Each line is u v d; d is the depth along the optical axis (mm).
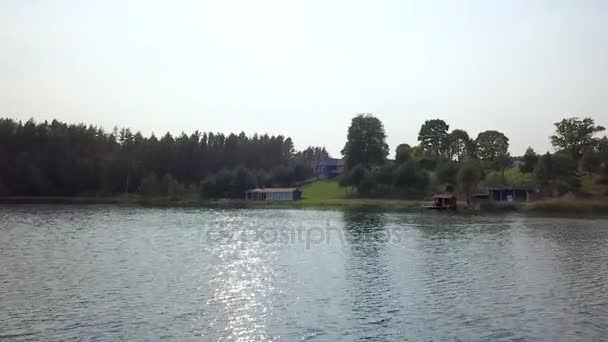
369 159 194750
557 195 146125
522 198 148000
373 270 45750
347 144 197875
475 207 133250
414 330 28438
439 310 32469
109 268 45438
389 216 112625
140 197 195125
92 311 31359
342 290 37781
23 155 197500
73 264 47219
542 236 72875
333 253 55719
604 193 144250
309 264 48594
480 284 40125
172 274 43094
